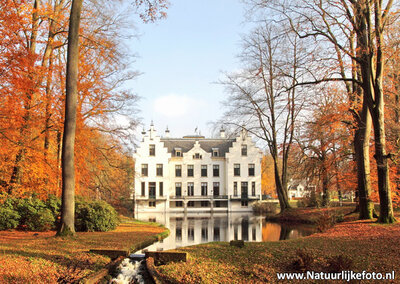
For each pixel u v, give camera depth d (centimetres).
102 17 1894
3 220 1523
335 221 1836
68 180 1305
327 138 2423
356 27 1474
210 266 903
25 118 1591
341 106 2050
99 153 2192
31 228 1572
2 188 1630
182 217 3862
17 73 1379
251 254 1002
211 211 5191
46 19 1767
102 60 1977
